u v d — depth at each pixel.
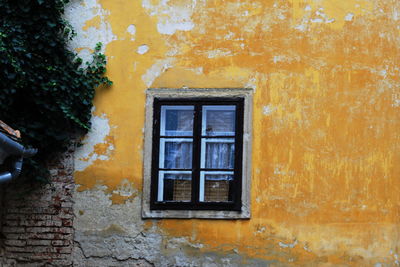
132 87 8.00
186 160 7.92
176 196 7.88
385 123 7.80
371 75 7.86
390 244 7.62
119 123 7.96
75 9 8.12
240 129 7.83
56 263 7.86
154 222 7.80
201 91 7.91
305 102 7.83
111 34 8.08
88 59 8.05
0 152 6.41
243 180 7.76
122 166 7.91
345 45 7.90
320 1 7.97
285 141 7.79
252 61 7.91
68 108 7.79
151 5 8.08
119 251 7.80
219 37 7.98
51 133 7.82
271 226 7.68
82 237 7.86
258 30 7.96
